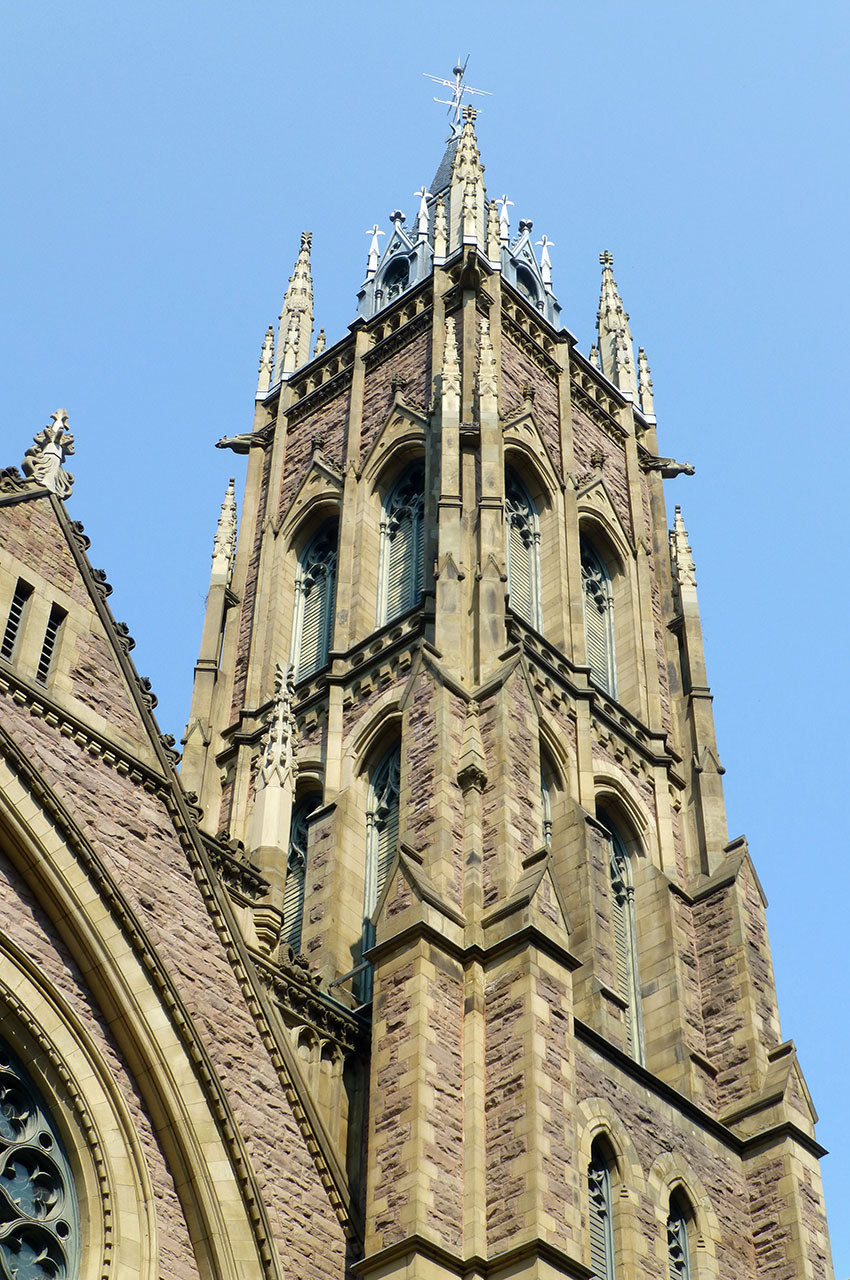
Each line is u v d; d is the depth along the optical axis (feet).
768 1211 155.12
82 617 131.95
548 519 203.72
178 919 123.54
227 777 193.47
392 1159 123.54
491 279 219.20
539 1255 117.39
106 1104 112.27
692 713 201.36
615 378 244.42
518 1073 128.26
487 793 150.00
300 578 212.02
